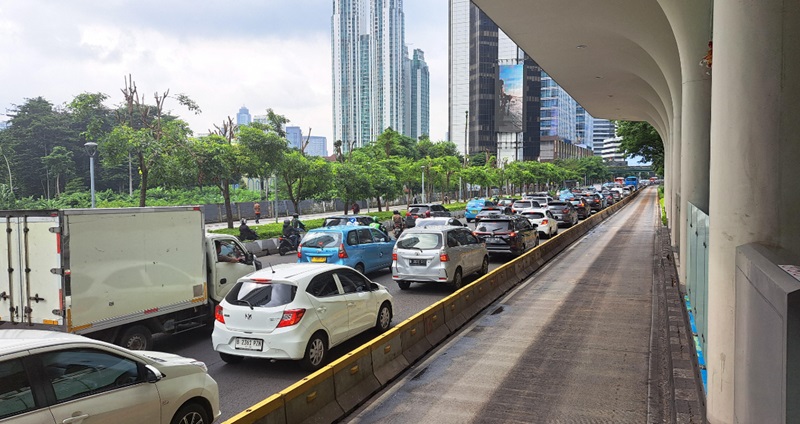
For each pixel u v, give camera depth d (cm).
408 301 1353
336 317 893
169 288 975
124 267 897
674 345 891
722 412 550
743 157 516
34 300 829
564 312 1206
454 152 9862
